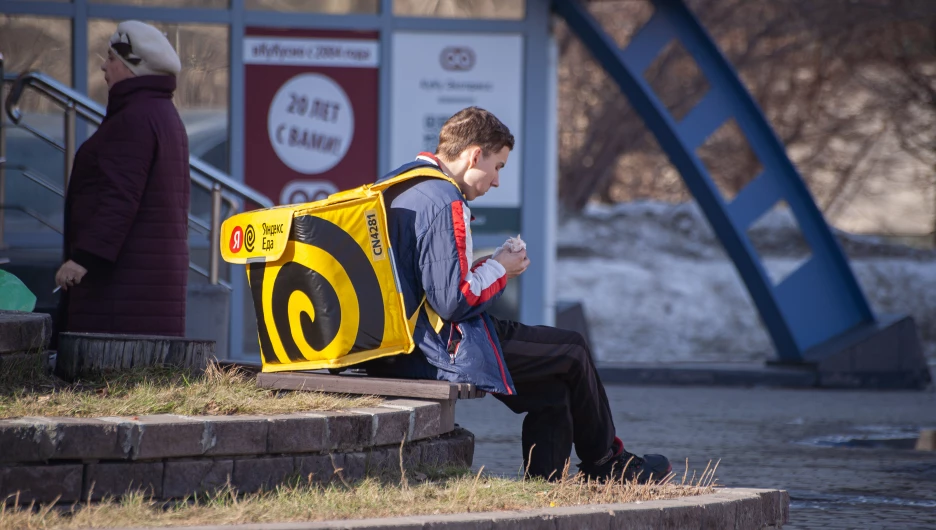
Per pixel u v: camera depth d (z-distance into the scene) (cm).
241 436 1157
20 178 3166
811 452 2180
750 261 3566
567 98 7506
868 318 3672
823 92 7500
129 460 1110
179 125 1720
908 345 3631
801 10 7119
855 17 7025
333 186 3428
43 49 3275
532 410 1373
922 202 7531
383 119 3441
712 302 5916
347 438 1227
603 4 7275
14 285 1794
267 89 3384
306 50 3400
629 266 6212
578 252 6362
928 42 7156
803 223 3666
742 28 7325
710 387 3534
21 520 1002
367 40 3438
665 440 2300
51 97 2361
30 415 1152
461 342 1307
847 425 2642
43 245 3166
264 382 1383
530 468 1378
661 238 6506
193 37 3350
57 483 1084
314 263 1343
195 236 3250
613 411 2823
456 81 3481
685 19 3603
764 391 3441
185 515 1048
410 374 1338
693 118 3594
